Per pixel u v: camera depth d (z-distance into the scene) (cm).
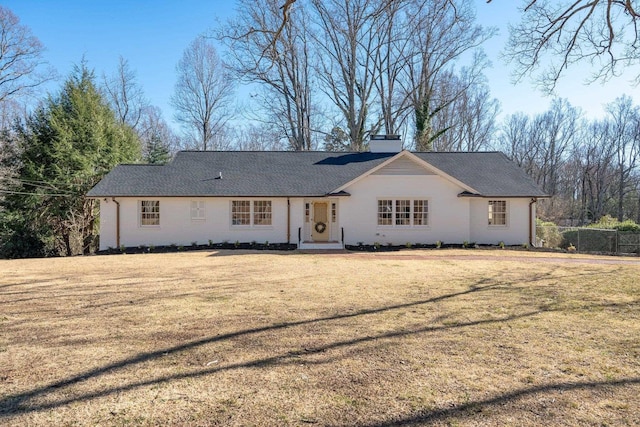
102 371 455
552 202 4700
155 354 508
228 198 1950
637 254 1812
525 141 5184
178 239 1939
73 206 2334
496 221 2008
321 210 2027
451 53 2934
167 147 4334
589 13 960
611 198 4888
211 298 827
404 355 502
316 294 865
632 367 463
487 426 336
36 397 392
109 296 849
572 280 1039
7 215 2225
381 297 834
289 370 456
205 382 425
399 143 2341
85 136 2456
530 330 605
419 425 339
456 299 815
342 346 535
